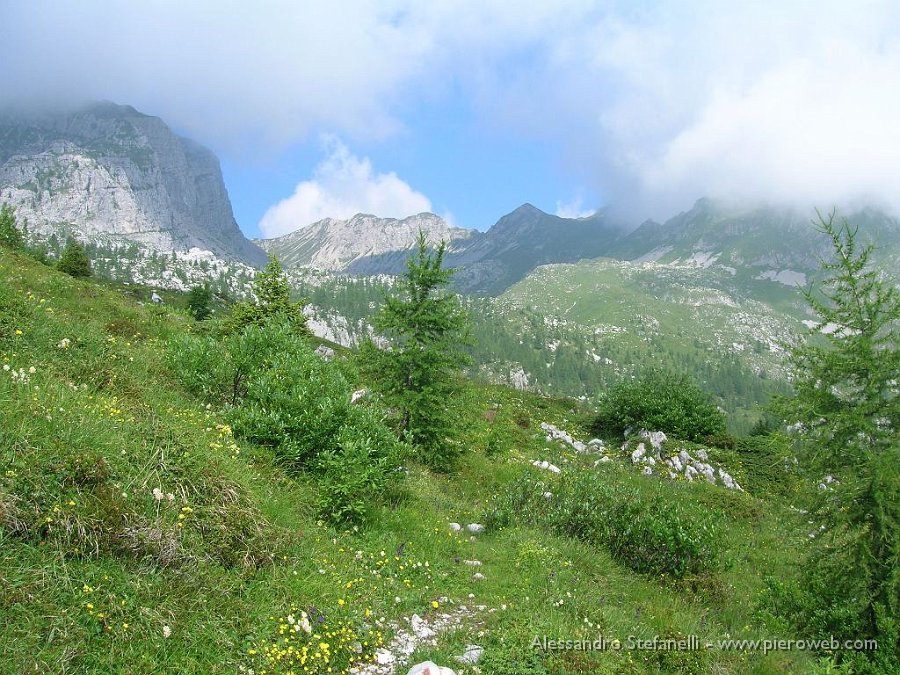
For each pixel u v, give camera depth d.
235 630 5.34
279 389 10.53
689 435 27.69
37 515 5.01
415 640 6.38
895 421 8.69
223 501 6.65
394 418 16.80
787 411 9.47
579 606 7.97
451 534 10.38
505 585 8.57
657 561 11.30
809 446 9.30
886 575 8.23
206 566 5.84
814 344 9.52
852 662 7.55
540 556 10.11
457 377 18.42
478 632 6.81
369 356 17.45
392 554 8.45
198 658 4.91
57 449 5.61
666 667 6.71
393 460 10.59
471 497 15.13
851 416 8.64
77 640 4.42
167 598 5.18
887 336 8.69
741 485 23.08
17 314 9.96
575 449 26.69
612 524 12.16
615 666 6.26
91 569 4.99
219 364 11.73
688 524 12.02
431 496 12.95
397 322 17.22
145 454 6.50
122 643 4.61
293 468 9.45
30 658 4.07
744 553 14.55
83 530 5.13
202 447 7.50
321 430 9.80
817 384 9.36
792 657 7.66
